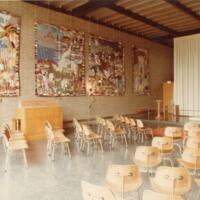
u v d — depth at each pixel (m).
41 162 6.79
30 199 4.48
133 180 3.87
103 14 13.84
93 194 2.97
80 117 13.62
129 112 16.89
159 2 12.20
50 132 7.60
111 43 15.52
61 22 12.62
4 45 10.34
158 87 19.53
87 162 6.81
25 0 11.05
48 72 12.01
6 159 6.72
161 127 12.31
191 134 7.38
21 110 9.89
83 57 13.73
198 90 15.39
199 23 15.42
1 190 4.88
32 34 11.38
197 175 5.52
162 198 2.86
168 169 3.66
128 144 9.18
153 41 19.00
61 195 4.65
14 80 10.68
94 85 14.40
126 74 16.67
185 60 16.03
